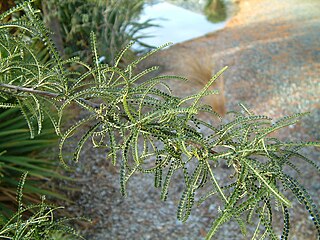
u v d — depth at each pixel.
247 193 0.91
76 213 3.34
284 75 5.12
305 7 7.43
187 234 3.17
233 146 0.92
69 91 0.99
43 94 1.02
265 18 7.14
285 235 0.87
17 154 3.08
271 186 0.82
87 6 4.93
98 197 3.52
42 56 3.58
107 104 0.95
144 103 0.95
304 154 3.84
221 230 3.16
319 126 4.20
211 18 7.27
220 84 4.88
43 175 3.14
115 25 5.14
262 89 4.88
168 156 0.98
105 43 5.07
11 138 2.93
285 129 4.18
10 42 1.15
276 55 5.64
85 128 4.15
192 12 7.48
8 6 3.45
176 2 7.82
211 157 0.89
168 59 5.70
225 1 8.04
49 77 1.04
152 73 5.35
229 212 0.83
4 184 2.93
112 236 3.17
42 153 3.28
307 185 3.50
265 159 3.64
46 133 3.15
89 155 3.92
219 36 6.52
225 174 3.64
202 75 5.05
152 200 3.49
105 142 4.02
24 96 1.05
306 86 4.88
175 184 3.63
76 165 3.81
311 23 6.68
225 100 4.70
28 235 1.13
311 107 4.50
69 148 3.95
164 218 3.33
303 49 5.75
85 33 5.01
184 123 0.91
